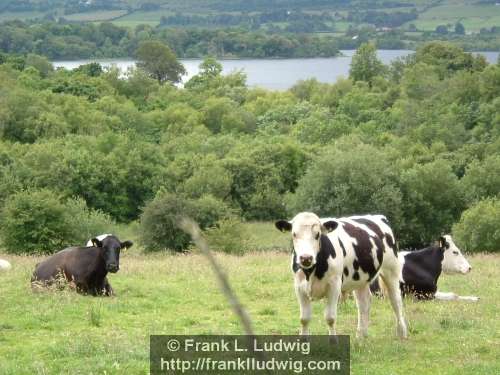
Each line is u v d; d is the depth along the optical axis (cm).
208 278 1919
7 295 1558
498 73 9781
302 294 1149
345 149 7075
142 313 1461
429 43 13900
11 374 1030
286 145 6969
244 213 6406
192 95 12406
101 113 9575
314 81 13225
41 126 8662
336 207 5338
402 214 5412
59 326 1320
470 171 5684
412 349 1205
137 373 1052
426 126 8400
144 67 15262
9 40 18900
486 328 1381
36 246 3806
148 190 6719
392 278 1280
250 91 13000
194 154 7112
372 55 13750
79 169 6425
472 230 3978
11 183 5762
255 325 1371
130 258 2906
